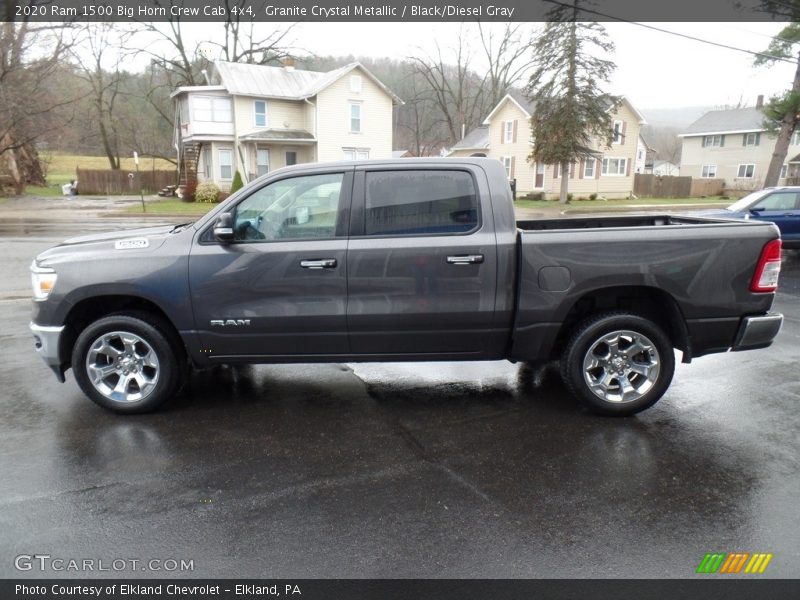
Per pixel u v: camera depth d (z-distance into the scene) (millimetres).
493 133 42375
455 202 4051
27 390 4777
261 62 41094
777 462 3500
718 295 4012
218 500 3113
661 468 3436
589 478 3324
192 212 25312
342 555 2650
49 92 34031
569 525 2865
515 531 2816
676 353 5914
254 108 32438
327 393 4746
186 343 4176
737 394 4668
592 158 33531
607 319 4070
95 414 4301
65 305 4105
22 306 7836
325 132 32750
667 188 43438
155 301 4070
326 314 4070
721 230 3982
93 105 46188
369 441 3838
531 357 4172
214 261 4035
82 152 52656
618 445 3748
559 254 3967
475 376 5176
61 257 4137
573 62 30453
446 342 4184
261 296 4062
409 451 3689
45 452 3680
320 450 3709
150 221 21344
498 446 3750
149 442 3826
